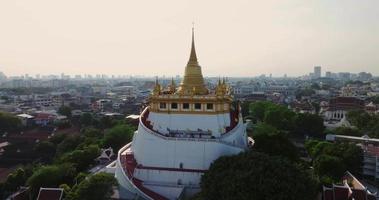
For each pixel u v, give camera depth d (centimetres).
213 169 7931
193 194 8931
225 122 10300
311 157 14300
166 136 9712
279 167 7456
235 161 7869
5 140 18950
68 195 8562
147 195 8700
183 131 9944
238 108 11881
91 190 8144
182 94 9988
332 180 10300
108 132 15912
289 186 6950
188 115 10038
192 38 10938
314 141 15312
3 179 14000
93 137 16538
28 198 10038
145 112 11212
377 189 11881
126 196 9169
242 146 10006
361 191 9112
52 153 16725
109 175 8762
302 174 7556
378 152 13388
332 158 11256
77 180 10062
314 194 7569
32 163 15462
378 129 17300
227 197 6875
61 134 18425
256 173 7181
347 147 13038
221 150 9275
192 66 10844
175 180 9206
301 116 18788
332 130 18688
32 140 18950
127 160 10125
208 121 9938
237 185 6969
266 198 6775
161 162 9488
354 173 12669
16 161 16200
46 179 10194
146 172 9369
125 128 15625
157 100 10169
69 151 14512
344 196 9081
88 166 12469
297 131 18825
